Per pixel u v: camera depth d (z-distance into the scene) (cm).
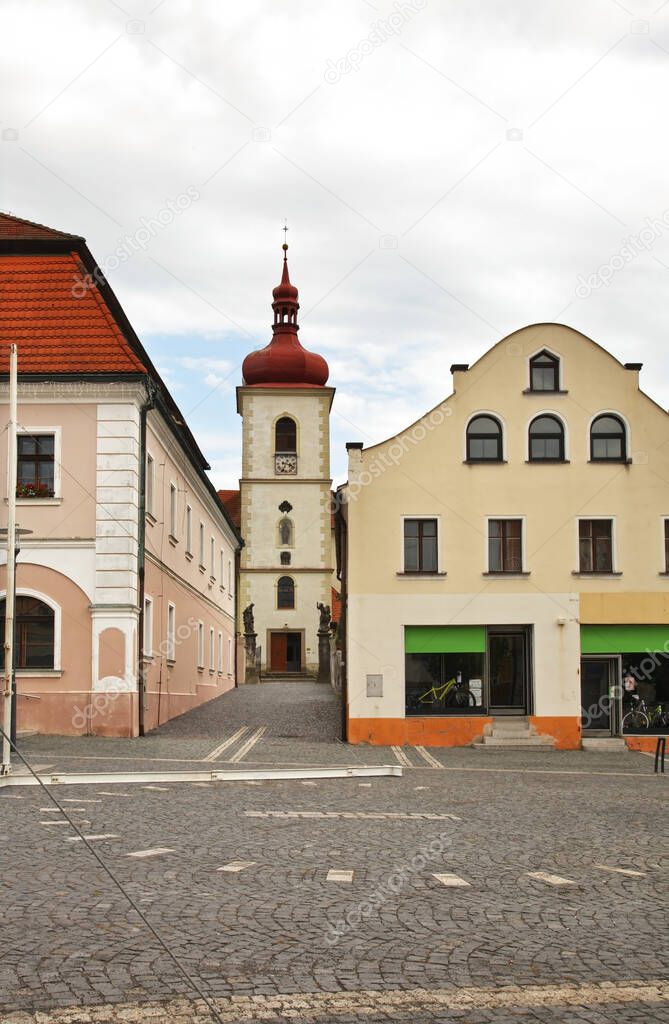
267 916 866
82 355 2947
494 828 1402
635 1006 662
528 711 3184
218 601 5412
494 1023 630
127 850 1161
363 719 3119
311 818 1459
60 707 2839
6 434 2905
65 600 2873
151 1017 629
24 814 1441
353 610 3175
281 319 8556
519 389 3300
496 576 3209
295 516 8062
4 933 796
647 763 2717
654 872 1103
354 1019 633
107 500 2895
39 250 3158
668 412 3297
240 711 4112
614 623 3212
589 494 3266
